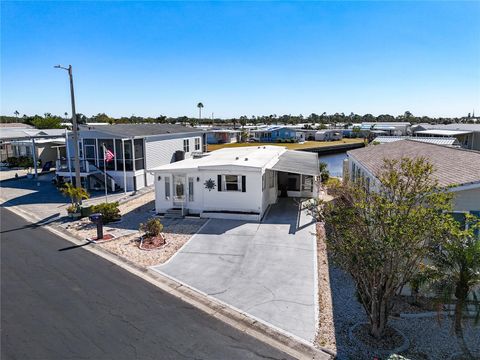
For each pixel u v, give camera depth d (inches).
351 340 355.9
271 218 776.9
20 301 426.3
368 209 343.0
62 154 1606.8
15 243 633.0
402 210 323.9
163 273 506.6
